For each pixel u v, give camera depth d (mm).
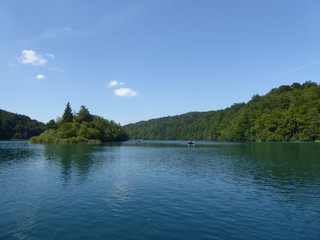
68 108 184500
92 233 13281
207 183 26156
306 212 16656
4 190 23156
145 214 16250
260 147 86562
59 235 13070
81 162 45375
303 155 54000
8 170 35500
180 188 23844
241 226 14164
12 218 15688
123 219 15359
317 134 113688
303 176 29766
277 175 30562
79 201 19453
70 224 14594
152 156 58062
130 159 50906
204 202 19031
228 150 76312
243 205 18250
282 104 156250
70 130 149750
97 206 18094
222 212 16641
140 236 12844
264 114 147375
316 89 147000
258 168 36594
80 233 13289
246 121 157250
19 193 22031
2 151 73625
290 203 18734
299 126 121875
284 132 127625
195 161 46906
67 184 25812
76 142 143000
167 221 14953
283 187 24094
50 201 19500
